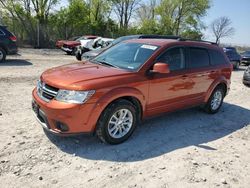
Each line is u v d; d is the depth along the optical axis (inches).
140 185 135.3
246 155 178.1
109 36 1389.0
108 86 161.8
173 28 1807.3
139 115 186.5
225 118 253.3
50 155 155.9
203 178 146.0
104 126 164.4
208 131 215.0
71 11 1214.9
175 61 205.0
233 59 749.3
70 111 151.7
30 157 151.8
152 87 185.5
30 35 1092.5
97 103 157.4
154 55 189.2
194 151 176.9
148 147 176.4
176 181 141.3
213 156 172.2
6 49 491.2
